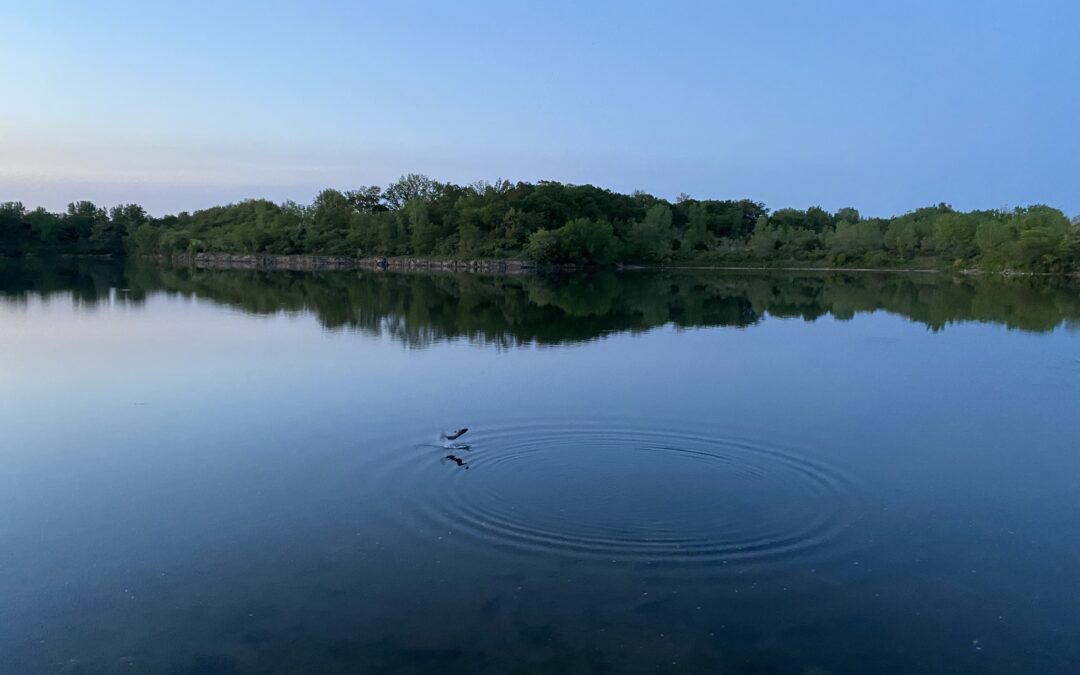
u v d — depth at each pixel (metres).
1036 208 113.44
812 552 11.29
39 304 44.50
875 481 14.45
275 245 131.25
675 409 19.44
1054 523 12.68
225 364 25.41
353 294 57.53
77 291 54.84
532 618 9.50
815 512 12.77
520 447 15.95
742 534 11.83
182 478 14.34
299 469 14.73
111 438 16.84
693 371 24.78
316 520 12.34
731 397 20.97
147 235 143.50
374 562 10.90
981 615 9.74
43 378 23.00
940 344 31.81
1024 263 92.81
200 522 12.33
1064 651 8.98
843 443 16.86
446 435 16.64
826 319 41.50
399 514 12.49
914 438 17.41
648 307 49.03
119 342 29.98
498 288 68.62
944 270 106.69
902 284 76.19
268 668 8.59
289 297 52.62
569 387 21.94
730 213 147.75
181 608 9.83
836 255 117.12
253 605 9.88
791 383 23.09
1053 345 31.75
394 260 122.06
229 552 11.29
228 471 14.68
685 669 8.56
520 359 26.80
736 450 16.02
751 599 9.95
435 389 21.58
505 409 19.22
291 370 24.36
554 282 79.75
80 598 10.10
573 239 110.31
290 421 18.12
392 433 17.03
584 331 35.19
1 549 11.47
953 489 14.20
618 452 15.62
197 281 70.50
